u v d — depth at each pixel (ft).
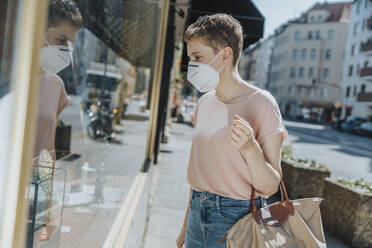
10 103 1.83
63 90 4.00
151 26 11.80
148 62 12.57
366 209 13.24
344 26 220.84
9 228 1.95
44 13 1.95
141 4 8.77
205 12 18.38
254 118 4.59
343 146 70.33
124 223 7.04
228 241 4.27
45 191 3.34
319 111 222.28
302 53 233.14
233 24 4.80
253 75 312.91
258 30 18.70
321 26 227.40
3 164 1.87
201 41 4.73
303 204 4.61
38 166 3.23
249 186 4.69
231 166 4.64
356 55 164.55
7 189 1.91
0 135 1.83
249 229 4.38
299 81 232.94
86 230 5.15
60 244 4.14
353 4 170.50
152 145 16.89
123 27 7.22
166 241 11.90
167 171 23.80
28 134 1.94
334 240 14.19
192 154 5.13
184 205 16.42
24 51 1.85
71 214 4.62
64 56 3.36
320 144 69.51
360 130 117.50
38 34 1.90
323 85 226.17
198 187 4.93
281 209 4.52
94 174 5.73
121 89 7.94
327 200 15.34
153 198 16.80
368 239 13.42
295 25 237.25
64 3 3.34
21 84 1.86
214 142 4.75
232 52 4.79
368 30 152.76
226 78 4.85
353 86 166.20
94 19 5.02
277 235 4.30
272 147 4.44
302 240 4.39
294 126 136.15
